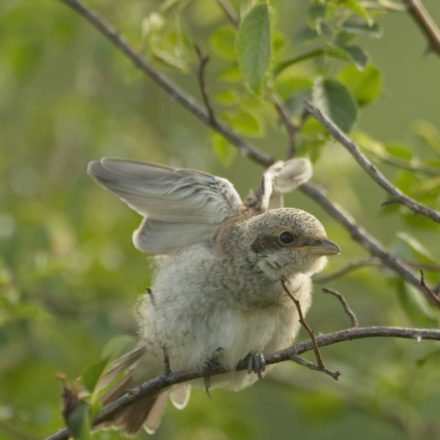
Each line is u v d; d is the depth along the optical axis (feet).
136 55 37.91
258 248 31.94
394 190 29.84
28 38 54.85
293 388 50.75
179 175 33.27
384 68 61.36
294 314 32.40
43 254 45.16
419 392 46.42
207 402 50.62
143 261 51.65
